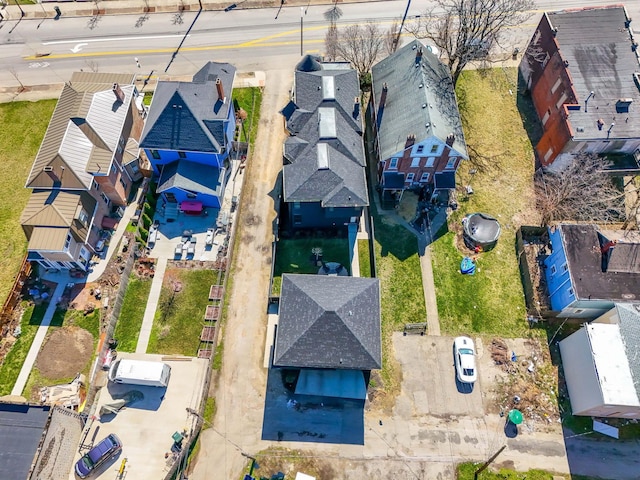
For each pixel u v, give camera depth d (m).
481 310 45.16
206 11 66.69
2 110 57.22
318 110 47.62
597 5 65.75
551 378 42.06
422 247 48.34
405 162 47.53
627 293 40.88
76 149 45.16
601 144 49.16
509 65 61.44
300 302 39.47
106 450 37.00
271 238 48.75
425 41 62.16
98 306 44.38
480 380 41.91
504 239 48.78
